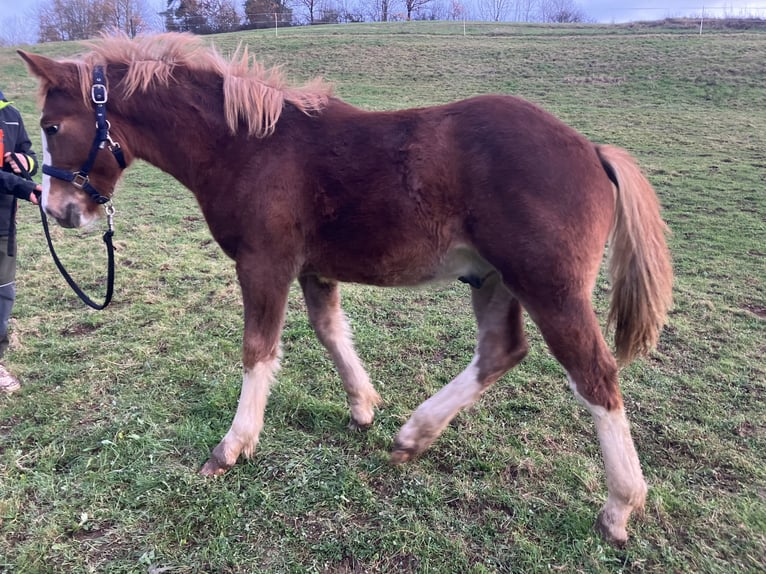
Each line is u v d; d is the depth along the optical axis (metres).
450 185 2.06
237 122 2.30
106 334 3.62
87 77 2.35
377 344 3.59
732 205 6.81
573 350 2.01
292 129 2.26
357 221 2.17
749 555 2.03
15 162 2.75
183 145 2.38
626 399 3.00
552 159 1.99
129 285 4.40
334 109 2.32
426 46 20.55
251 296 2.36
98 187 2.53
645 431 2.74
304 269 2.44
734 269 4.88
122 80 2.39
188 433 2.64
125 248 5.27
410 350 3.54
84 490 2.28
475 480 2.42
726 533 2.13
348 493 2.32
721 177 8.08
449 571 1.98
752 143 10.17
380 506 2.26
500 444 2.64
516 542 2.09
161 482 2.33
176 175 2.53
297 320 3.89
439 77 16.86
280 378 3.17
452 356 3.48
